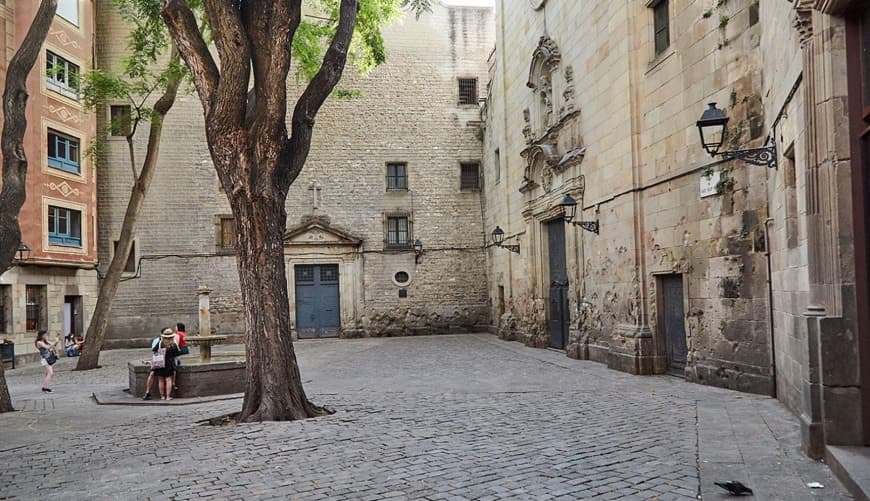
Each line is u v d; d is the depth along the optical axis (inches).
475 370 554.3
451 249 1085.1
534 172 753.6
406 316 1064.2
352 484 213.8
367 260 1062.4
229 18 333.4
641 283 488.4
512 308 892.6
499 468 228.4
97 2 1001.5
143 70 730.8
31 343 813.9
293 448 268.2
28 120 794.8
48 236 824.3
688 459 229.9
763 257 362.9
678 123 443.8
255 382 346.0
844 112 213.8
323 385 483.5
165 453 267.9
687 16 431.2
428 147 1091.9
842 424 212.8
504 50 908.0
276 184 361.4
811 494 183.8
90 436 321.4
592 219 583.5
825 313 218.8
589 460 234.7
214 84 353.4
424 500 195.0
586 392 402.3
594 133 575.5
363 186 1072.2
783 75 302.5
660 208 468.4
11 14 780.6
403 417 334.0
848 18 213.3
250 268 350.3
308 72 743.1
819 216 220.5
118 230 987.3
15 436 330.3
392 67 1091.9
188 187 1006.4
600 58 557.9
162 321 989.8
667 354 477.1
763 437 257.3
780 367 337.7
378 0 637.3
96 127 967.6
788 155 305.4
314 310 1050.1
